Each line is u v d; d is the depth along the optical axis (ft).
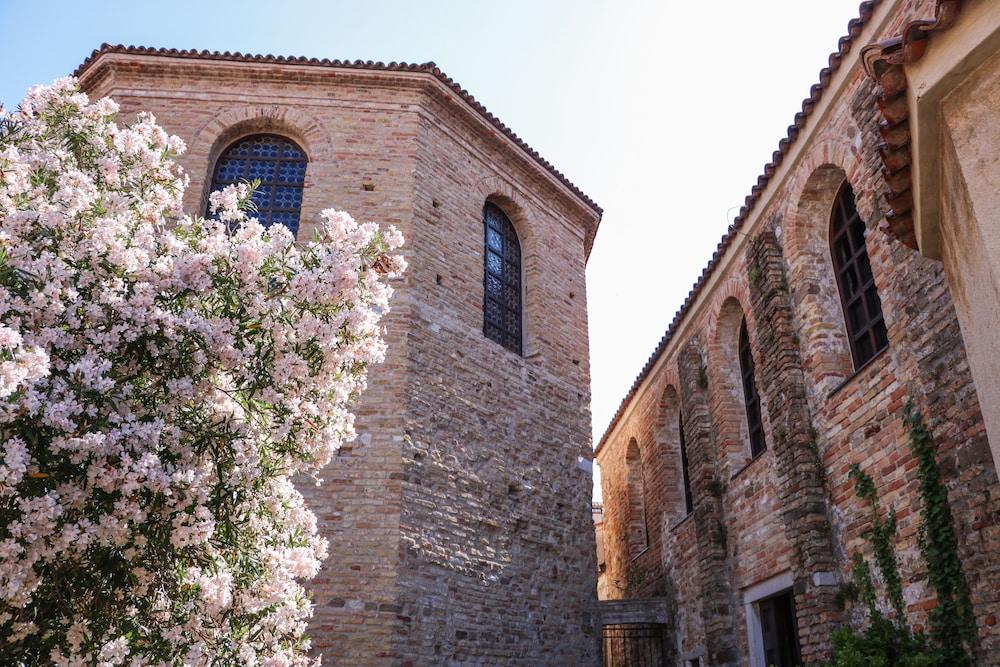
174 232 24.26
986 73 17.30
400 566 37.01
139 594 19.74
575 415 52.19
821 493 35.19
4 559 17.06
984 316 18.35
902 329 29.48
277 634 23.15
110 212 22.33
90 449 17.90
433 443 41.11
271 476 22.93
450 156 49.55
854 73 33.94
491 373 46.55
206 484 20.47
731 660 43.52
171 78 48.06
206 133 46.65
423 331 42.91
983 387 19.02
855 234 36.42
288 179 47.26
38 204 21.06
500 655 40.60
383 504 37.96
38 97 24.52
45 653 19.08
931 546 26.27
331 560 36.76
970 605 24.70
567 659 44.60
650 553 62.03
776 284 39.58
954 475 25.27
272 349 21.93
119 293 20.66
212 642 20.97
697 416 49.88
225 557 21.44
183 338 20.44
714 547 46.01
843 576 33.12
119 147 24.90
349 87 48.57
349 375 24.08
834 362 36.11
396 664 35.40
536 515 46.06
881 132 19.77
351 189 45.47
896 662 26.91
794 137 38.73
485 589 41.11
